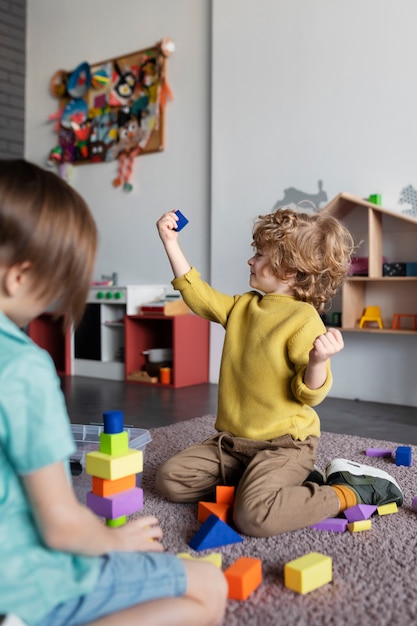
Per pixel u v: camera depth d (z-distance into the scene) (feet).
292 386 3.89
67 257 2.02
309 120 8.53
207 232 10.01
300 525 3.64
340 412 7.59
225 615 2.68
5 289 1.96
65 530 1.93
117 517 3.09
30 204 1.94
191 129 10.17
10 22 12.48
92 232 2.13
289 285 4.31
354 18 8.09
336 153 8.31
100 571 2.10
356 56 8.09
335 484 4.07
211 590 2.30
